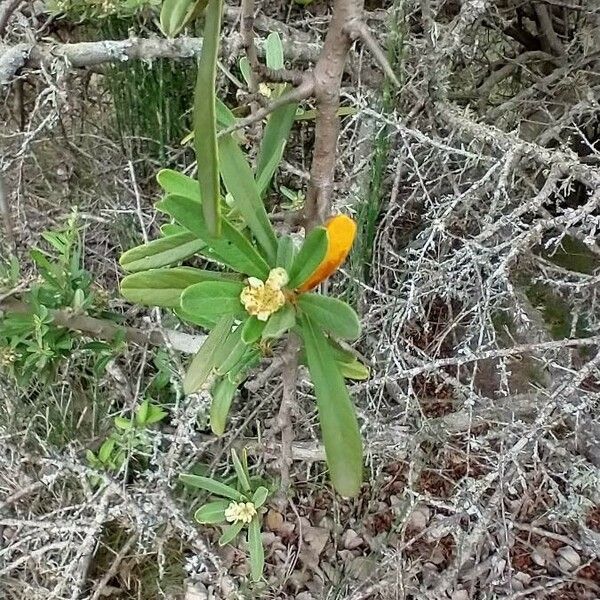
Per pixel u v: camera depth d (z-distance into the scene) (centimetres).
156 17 67
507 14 87
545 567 82
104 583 74
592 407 69
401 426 75
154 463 72
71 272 67
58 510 69
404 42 65
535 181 79
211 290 40
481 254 64
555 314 85
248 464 85
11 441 76
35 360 65
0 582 75
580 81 80
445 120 67
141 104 77
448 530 71
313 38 77
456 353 82
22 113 83
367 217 67
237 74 73
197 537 70
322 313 40
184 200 38
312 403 81
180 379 74
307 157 80
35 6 74
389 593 75
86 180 89
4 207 72
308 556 84
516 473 70
